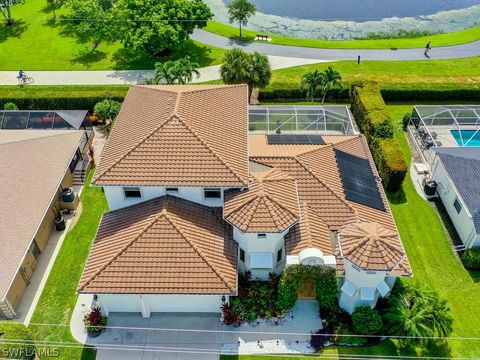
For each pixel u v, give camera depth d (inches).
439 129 1900.8
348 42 2780.5
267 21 3255.4
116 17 2474.2
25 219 1375.5
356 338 1199.6
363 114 1872.5
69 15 2711.6
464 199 1449.3
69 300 1317.7
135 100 1536.7
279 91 2127.2
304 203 1341.0
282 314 1247.5
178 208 1274.6
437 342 1211.9
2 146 1574.8
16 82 2356.1
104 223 1305.4
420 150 1839.3
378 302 1250.6
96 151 1852.9
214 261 1189.1
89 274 1167.6
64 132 1705.2
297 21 3272.6
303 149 1488.7
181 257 1182.3
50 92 2062.0
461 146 1774.1
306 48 2684.5
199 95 1475.1
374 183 1459.2
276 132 1797.5
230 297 1268.5
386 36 3061.0
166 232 1211.2
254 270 1289.4
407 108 2103.8
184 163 1269.7
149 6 2431.1
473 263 1389.0
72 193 1573.6
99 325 1226.0
